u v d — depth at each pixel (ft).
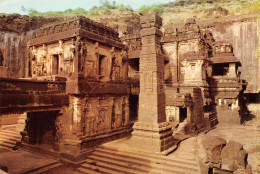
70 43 47.29
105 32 53.57
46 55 52.49
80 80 44.39
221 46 88.07
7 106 34.04
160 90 42.50
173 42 86.63
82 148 43.78
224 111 75.15
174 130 58.59
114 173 35.78
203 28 95.30
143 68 42.63
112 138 52.75
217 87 79.66
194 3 99.14
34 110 39.47
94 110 48.93
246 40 83.51
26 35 68.28
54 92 42.83
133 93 64.08
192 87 72.13
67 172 38.81
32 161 43.55
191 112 62.23
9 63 63.82
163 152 38.40
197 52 80.59
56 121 46.52
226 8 94.17
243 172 21.03
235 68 84.48
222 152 22.11
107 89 51.88
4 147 54.24
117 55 57.52
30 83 38.32
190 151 40.91
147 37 42.52
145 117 41.86
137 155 39.24
